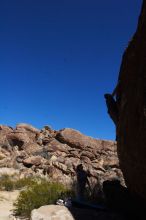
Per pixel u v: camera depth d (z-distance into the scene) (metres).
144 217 9.08
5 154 28.08
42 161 27.05
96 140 33.62
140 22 8.22
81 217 9.01
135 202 9.29
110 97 11.16
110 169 27.50
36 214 8.91
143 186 8.09
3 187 19.31
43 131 34.50
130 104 8.22
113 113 10.87
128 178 8.91
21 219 11.31
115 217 9.23
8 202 15.20
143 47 7.73
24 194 13.17
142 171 7.84
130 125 8.16
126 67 8.80
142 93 7.46
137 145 7.81
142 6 8.26
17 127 32.88
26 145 30.42
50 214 8.91
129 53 8.72
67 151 30.92
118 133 9.30
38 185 14.39
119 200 9.83
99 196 12.95
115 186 10.48
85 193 13.54
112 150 33.31
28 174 24.08
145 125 7.30
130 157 8.35
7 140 30.67
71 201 10.87
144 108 7.34
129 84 8.45
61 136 32.66
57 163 25.92
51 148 30.75
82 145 32.41
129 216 9.38
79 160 28.72
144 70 7.50
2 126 32.22
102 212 9.38
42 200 12.44
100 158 30.38
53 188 13.91
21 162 27.12
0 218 11.60
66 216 8.89
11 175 23.09
